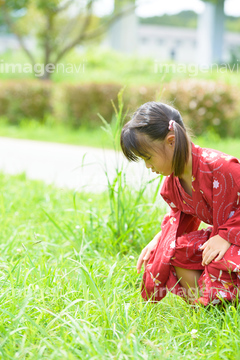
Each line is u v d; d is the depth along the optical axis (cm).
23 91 1125
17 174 527
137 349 163
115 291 208
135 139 197
